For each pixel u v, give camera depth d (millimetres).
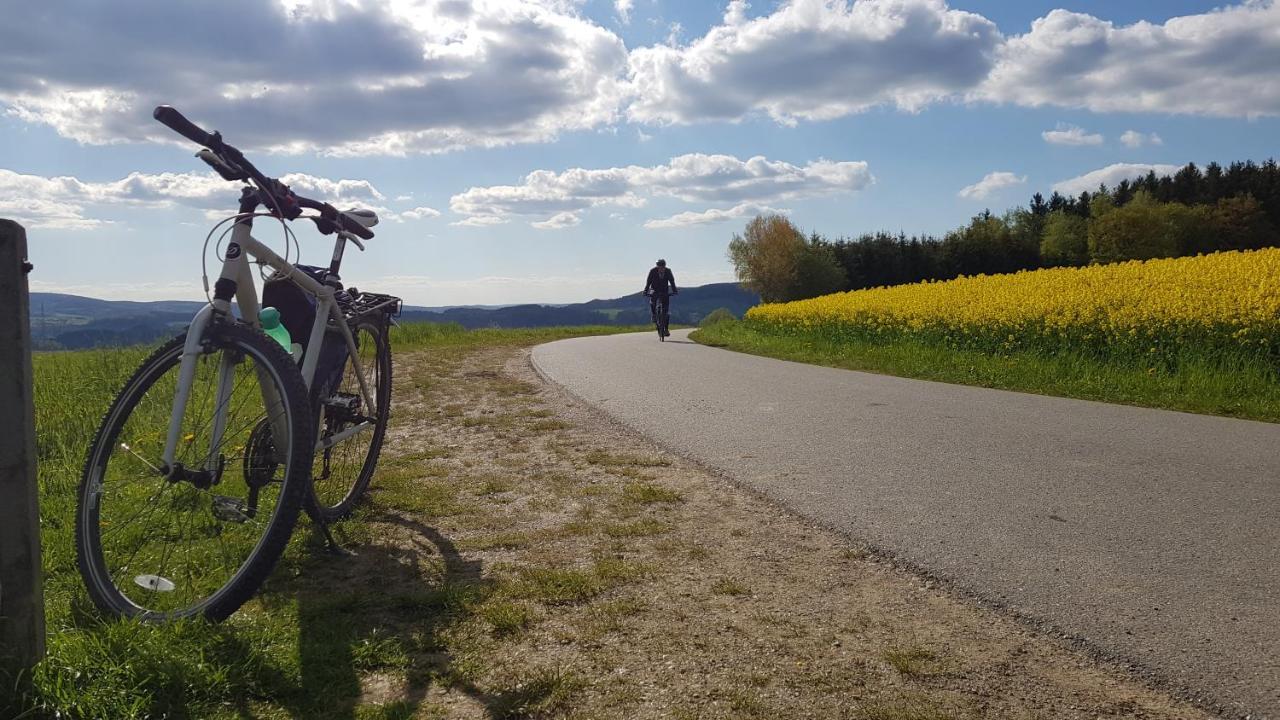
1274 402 6688
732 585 2820
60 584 2748
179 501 2869
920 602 2670
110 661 2059
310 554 3148
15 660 1986
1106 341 9703
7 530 1998
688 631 2441
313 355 3248
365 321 3822
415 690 2082
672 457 5027
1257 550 3100
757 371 10180
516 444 5508
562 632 2439
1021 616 2531
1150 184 104625
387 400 4105
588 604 2662
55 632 2293
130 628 2199
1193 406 6820
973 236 98000
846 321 15625
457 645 2348
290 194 3006
